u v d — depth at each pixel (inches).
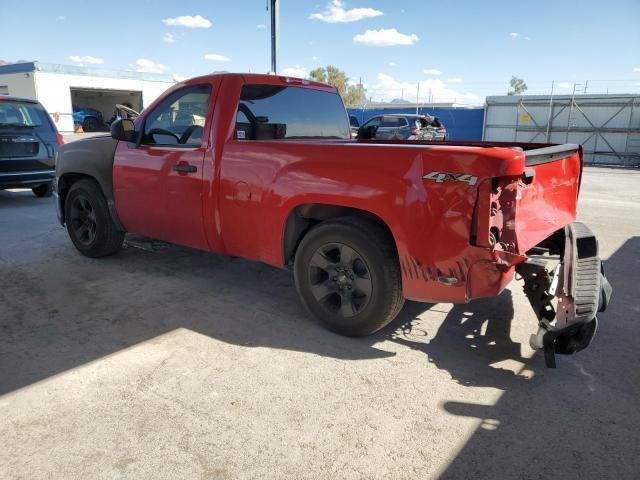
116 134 177.5
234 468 90.2
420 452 94.8
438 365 126.4
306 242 142.4
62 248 230.5
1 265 203.8
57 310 158.2
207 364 125.9
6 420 102.7
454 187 113.7
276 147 144.0
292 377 120.2
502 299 171.2
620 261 218.5
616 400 111.4
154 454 93.4
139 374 120.8
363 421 103.7
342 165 130.3
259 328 146.8
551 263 151.4
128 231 197.5
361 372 122.7
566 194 149.5
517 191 113.6
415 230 119.6
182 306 162.6
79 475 88.0
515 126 1025.5
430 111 1114.1
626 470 90.0
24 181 341.1
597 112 935.7
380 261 129.0
